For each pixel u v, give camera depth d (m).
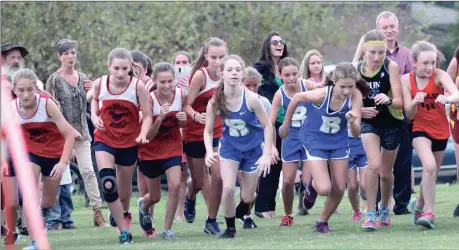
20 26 64.31
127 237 23.86
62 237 26.73
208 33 72.75
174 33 69.44
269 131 23.33
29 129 23.53
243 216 27.17
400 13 84.88
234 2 74.25
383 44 24.08
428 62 24.00
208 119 23.55
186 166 30.09
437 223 26.05
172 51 69.31
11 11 64.19
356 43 82.56
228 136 23.59
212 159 23.00
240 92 23.20
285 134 24.98
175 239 24.33
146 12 68.94
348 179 28.59
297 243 21.72
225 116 23.33
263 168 23.11
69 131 23.42
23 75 23.06
